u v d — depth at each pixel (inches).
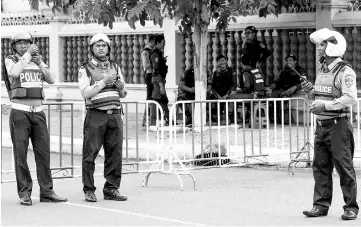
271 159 665.0
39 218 475.2
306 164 682.8
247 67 861.2
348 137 461.1
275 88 866.1
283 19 888.3
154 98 882.1
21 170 522.6
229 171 677.3
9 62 522.9
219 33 931.3
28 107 522.9
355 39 851.4
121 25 1054.4
